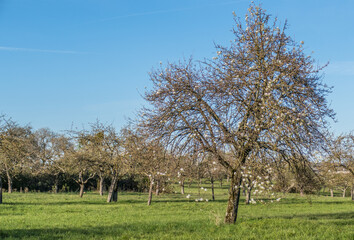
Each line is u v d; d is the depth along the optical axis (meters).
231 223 19.81
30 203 36.91
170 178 19.28
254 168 16.84
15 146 28.25
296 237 15.44
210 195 60.12
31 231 18.14
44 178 69.19
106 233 17.53
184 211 31.25
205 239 15.34
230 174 19.94
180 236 16.16
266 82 17.92
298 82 17.88
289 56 18.59
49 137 70.00
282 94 17.73
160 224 20.44
